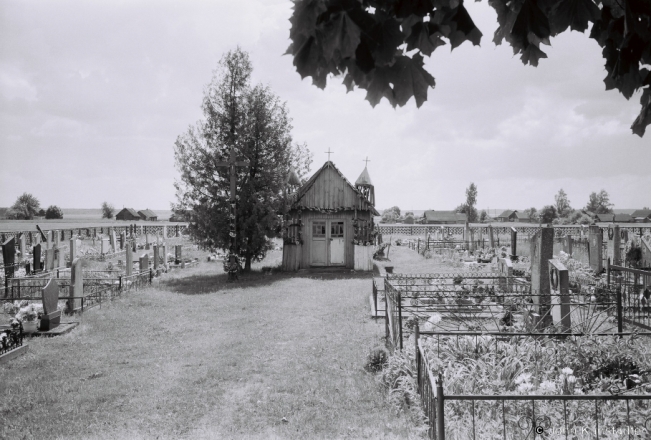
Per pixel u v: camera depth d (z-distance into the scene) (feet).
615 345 26.43
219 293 62.80
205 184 82.99
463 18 7.17
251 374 30.42
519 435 18.29
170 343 38.27
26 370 31.65
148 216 399.24
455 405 21.25
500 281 57.00
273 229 85.10
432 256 114.73
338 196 87.86
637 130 9.75
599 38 8.73
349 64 7.44
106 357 34.55
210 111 84.33
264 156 86.33
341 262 88.69
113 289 60.39
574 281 56.95
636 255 68.90
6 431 22.40
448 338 29.40
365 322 44.57
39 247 74.49
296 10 6.81
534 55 8.85
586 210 358.64
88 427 22.85
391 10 7.09
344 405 24.62
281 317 47.73
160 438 21.56
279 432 21.72
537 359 26.08
